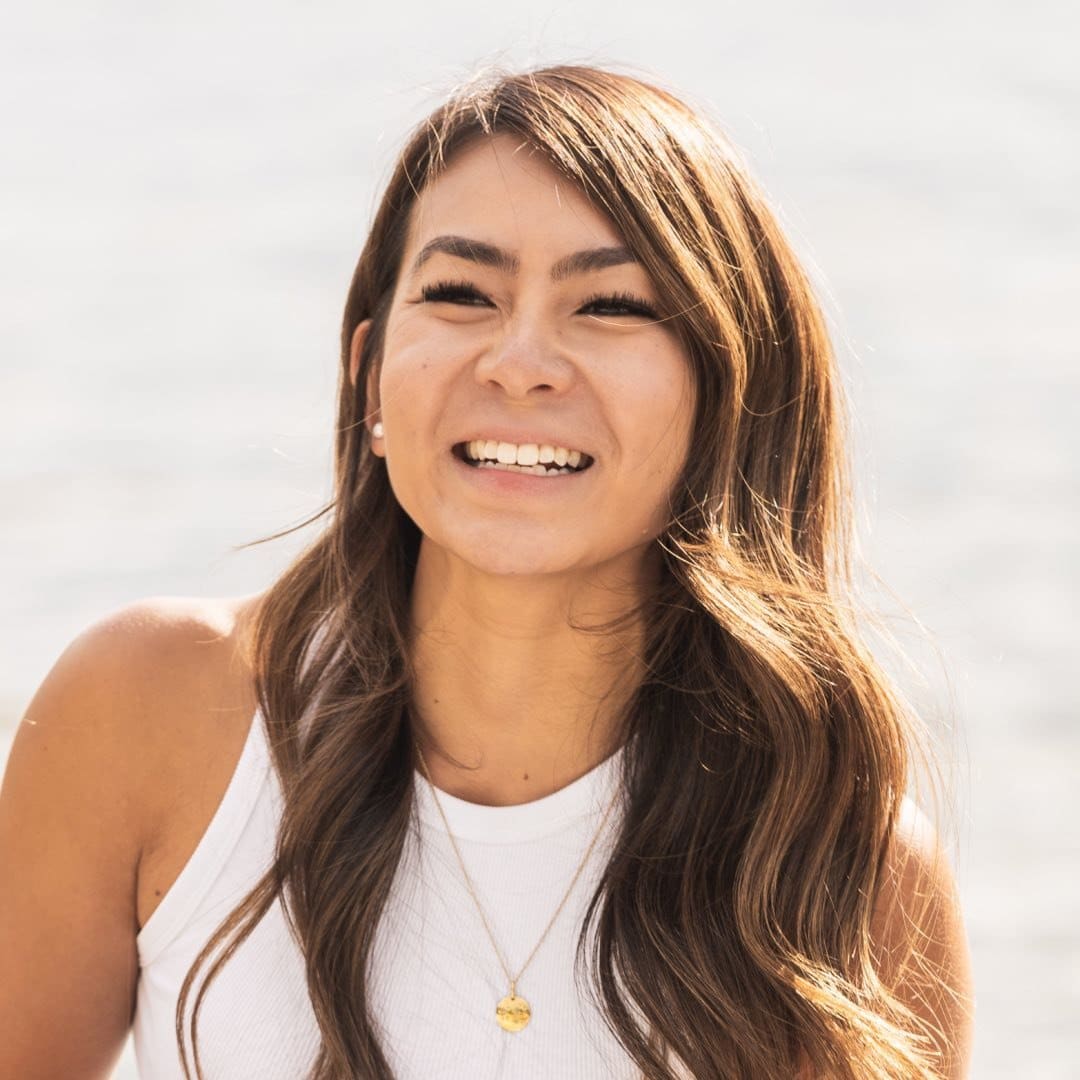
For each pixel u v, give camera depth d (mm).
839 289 15828
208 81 23203
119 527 10766
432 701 3355
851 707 3398
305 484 11102
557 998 3209
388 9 26141
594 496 3145
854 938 3363
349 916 3170
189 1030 3203
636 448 3137
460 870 3270
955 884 3551
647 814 3334
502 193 3115
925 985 3471
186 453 12000
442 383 3098
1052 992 6566
